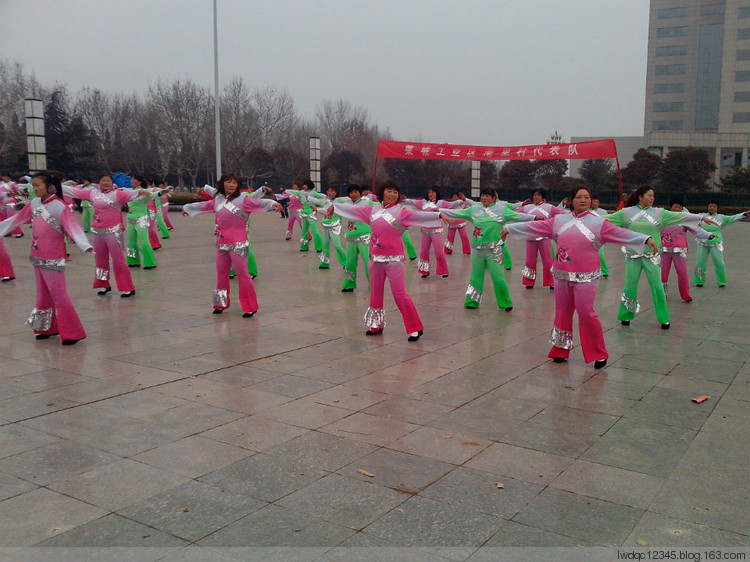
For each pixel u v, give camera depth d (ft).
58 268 22.52
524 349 23.20
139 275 39.88
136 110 180.86
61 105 143.64
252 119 167.94
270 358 21.57
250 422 15.84
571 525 11.18
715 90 219.00
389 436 15.05
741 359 22.06
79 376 19.38
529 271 36.76
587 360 20.79
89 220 60.80
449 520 11.29
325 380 19.27
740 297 34.81
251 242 61.52
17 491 12.23
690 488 12.61
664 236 33.06
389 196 23.77
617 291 36.14
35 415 16.16
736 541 10.71
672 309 31.27
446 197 155.53
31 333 24.66
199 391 18.13
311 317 28.17
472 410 16.85
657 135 195.31
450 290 36.14
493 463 13.64
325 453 14.06
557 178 150.92
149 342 23.49
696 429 15.67
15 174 122.42
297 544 10.48
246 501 11.91
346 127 189.47
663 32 224.74
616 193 144.66
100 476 12.87
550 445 14.64
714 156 194.29
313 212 52.37
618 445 14.67
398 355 22.18
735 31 201.46
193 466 13.37
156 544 10.45
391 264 23.86
